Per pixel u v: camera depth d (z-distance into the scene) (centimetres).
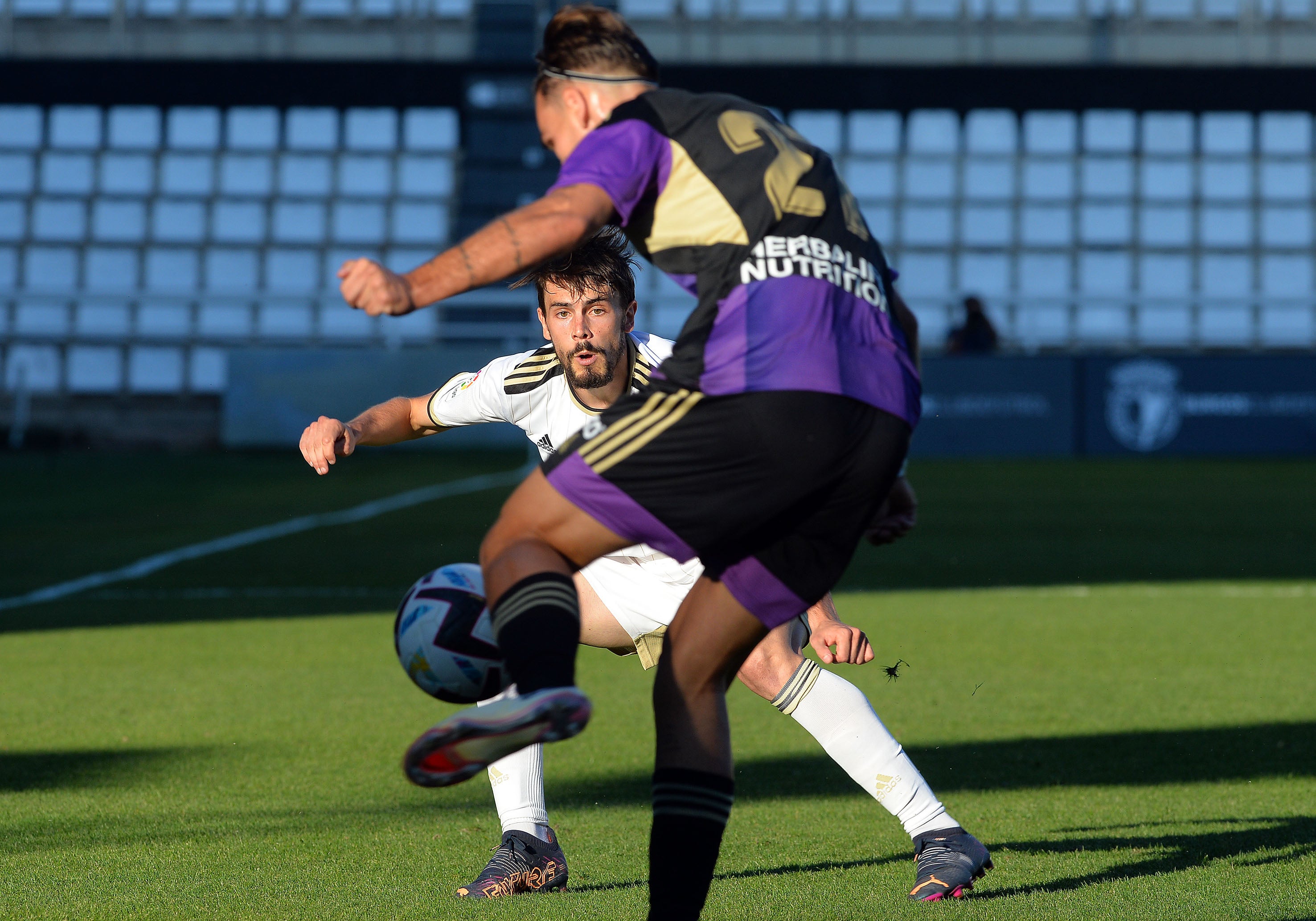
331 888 983
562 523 723
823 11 9900
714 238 719
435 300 662
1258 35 9669
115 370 8644
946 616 2611
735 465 706
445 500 4753
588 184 693
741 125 735
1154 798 1289
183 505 4706
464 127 9519
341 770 1423
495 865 981
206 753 1501
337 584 3141
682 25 9912
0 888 978
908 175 9188
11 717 1708
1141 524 4172
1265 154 9419
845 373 721
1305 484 5075
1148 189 9138
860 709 970
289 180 9162
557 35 757
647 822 1203
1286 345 8644
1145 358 5919
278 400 6412
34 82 9375
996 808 1252
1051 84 9331
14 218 8931
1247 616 2611
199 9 9712
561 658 679
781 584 751
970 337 6400
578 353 977
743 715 1719
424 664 805
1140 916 884
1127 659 2144
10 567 3394
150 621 2603
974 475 5350
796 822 1197
